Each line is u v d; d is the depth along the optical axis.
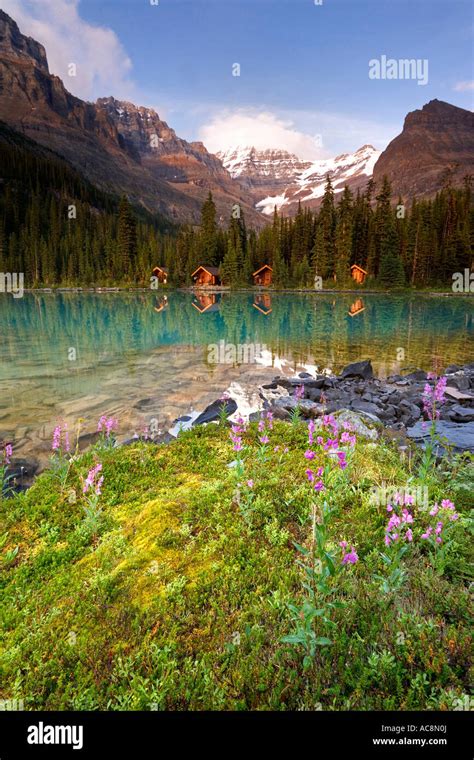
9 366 21.08
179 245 124.44
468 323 41.84
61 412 14.20
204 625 4.40
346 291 91.81
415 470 8.16
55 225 133.62
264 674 3.70
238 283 107.50
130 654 4.07
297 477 7.54
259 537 5.83
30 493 7.92
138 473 8.45
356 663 3.68
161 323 41.84
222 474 8.02
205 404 15.53
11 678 4.02
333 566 4.05
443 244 94.25
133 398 16.08
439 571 4.62
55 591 5.18
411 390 17.06
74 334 33.41
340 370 21.88
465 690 3.41
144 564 5.42
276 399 15.77
